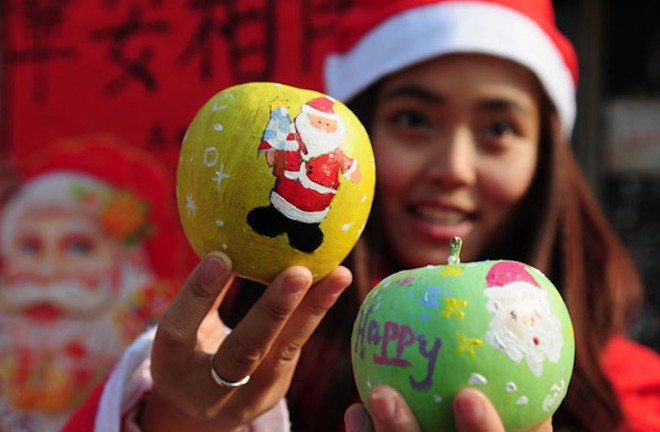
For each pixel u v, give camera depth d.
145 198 2.52
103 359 2.40
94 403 1.20
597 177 3.13
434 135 1.50
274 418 1.19
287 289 0.93
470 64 1.48
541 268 1.56
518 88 1.51
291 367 1.09
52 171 2.52
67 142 2.61
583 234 1.78
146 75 2.59
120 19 2.61
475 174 1.49
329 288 1.04
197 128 1.04
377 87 1.59
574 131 3.12
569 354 0.91
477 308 0.87
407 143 1.51
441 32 1.48
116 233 2.47
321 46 2.49
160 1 2.58
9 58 2.66
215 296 0.98
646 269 3.14
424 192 1.50
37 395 2.37
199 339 1.13
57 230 2.46
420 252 1.54
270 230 0.99
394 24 1.54
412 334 0.88
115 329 2.41
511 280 0.90
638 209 3.14
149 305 2.44
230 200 0.99
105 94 2.61
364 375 0.92
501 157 1.50
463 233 1.52
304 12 2.50
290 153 0.99
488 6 1.51
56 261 2.44
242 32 2.54
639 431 1.55
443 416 0.86
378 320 0.92
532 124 1.55
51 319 2.41
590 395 1.53
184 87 2.57
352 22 1.69
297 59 2.51
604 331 1.73
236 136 0.99
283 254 1.00
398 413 0.84
